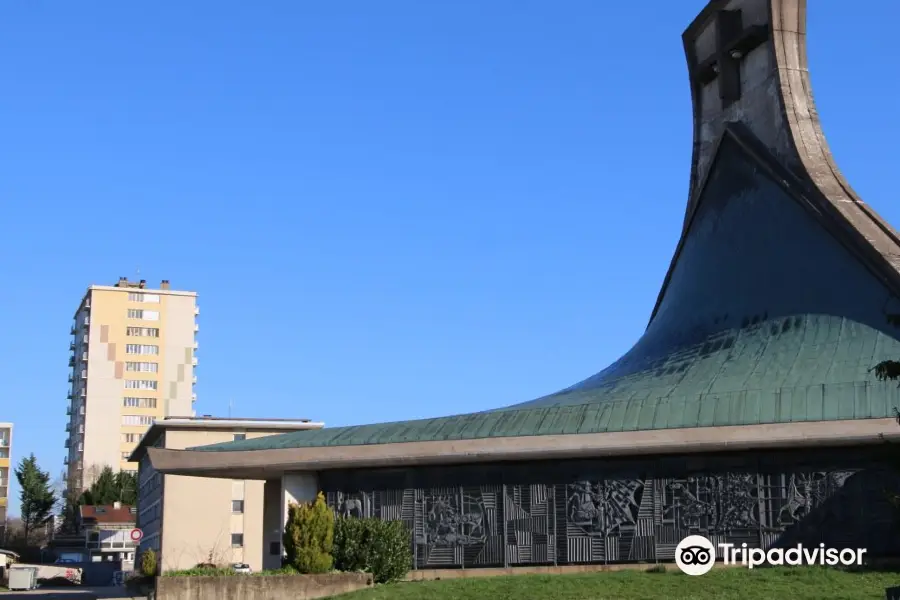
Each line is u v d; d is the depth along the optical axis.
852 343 37.59
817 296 40.56
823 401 35.19
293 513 35.44
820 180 43.19
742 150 47.47
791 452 35.59
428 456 38.84
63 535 139.25
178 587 33.19
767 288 42.91
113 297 158.62
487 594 30.56
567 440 37.31
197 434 85.31
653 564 36.28
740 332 42.28
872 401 34.47
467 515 38.78
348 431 41.62
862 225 40.41
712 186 49.34
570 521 37.56
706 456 36.50
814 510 34.94
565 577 33.75
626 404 38.06
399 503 39.66
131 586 66.69
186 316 161.88
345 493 40.50
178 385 159.50
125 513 136.88
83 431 154.75
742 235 45.84
